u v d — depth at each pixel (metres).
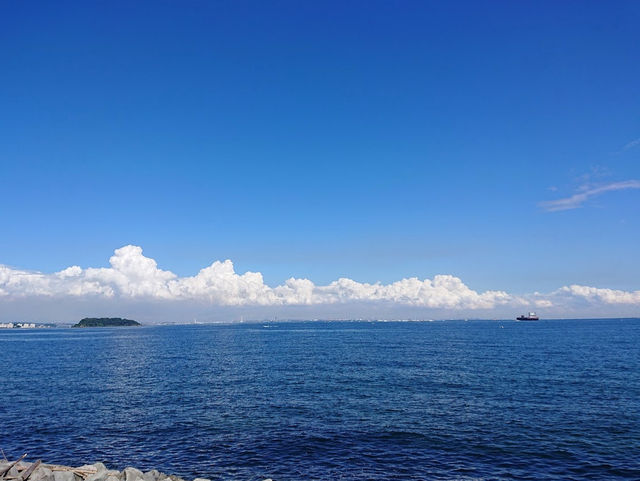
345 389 45.34
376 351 93.06
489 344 111.56
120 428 31.22
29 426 31.92
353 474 22.42
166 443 27.73
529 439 27.52
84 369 68.12
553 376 52.41
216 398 41.88
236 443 27.52
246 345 125.12
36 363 78.50
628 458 24.08
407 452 25.55
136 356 91.88
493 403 37.59
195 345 129.62
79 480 18.84
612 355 77.25
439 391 43.44
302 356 84.06
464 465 23.45
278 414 34.78
